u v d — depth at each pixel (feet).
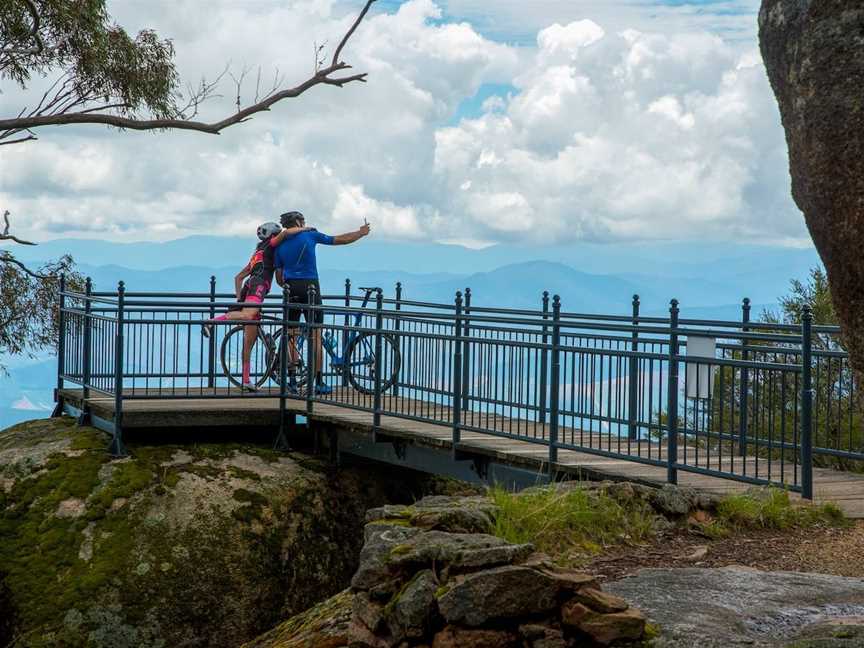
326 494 41.37
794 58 14.10
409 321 37.55
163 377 43.39
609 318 40.09
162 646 35.47
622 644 14.17
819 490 27.81
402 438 37.70
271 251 46.96
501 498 21.70
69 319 49.19
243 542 38.29
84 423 45.68
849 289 13.84
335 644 17.30
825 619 14.98
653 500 23.67
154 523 38.27
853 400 33.55
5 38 63.10
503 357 33.04
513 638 14.60
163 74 65.41
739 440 27.55
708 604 15.80
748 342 38.06
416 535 17.16
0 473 41.24
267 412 44.09
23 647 34.58
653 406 31.63
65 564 36.96
